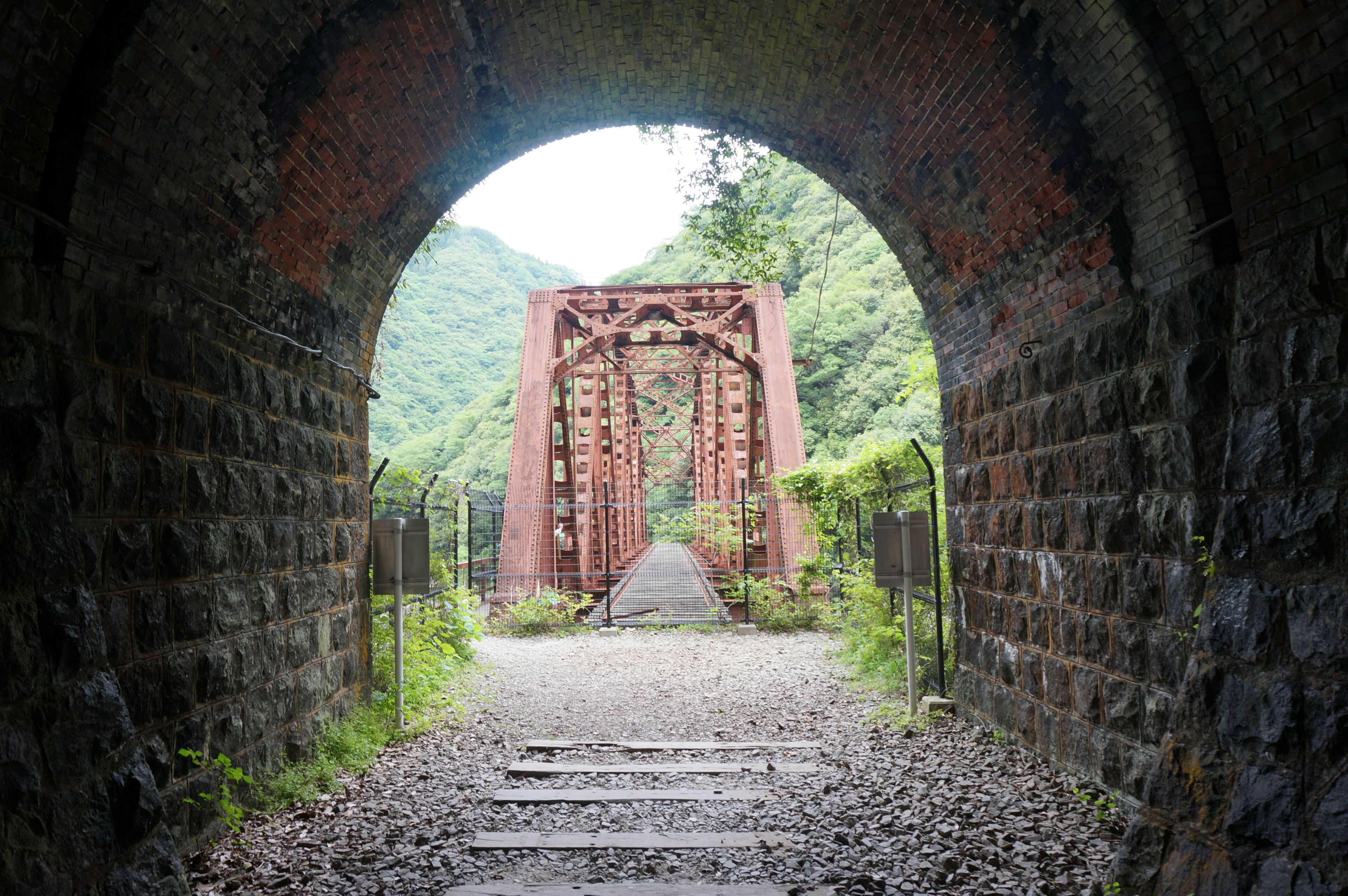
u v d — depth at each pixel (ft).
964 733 24.84
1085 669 18.79
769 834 16.62
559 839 16.37
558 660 43.27
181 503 15.78
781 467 64.49
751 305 75.36
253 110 16.96
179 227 16.03
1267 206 13.28
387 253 26.16
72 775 11.14
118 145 13.78
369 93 20.43
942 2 18.74
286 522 20.56
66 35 12.34
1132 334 16.81
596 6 22.67
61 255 12.65
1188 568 14.98
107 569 13.52
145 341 14.79
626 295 75.87
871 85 23.00
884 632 33.73
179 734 15.43
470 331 331.77
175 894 12.51
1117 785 17.46
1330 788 10.46
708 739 25.98
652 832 16.96
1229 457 13.29
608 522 56.54
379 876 14.56
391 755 23.54
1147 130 15.16
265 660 19.19
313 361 22.50
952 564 27.61
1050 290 20.18
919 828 16.66
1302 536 11.63
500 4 21.12
